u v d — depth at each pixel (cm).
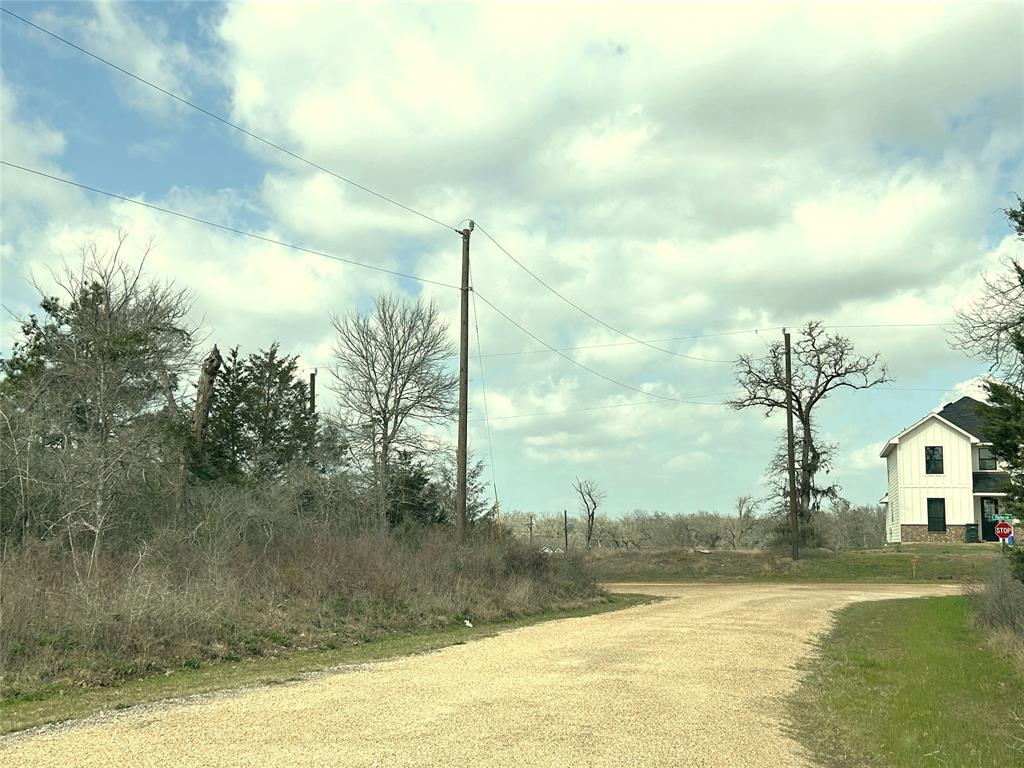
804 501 5950
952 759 890
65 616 1432
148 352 2844
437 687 1208
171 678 1364
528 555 3048
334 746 841
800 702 1185
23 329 2942
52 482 2355
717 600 3225
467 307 2944
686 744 891
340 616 2020
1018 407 1756
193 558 2075
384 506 4159
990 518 6191
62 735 899
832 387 5956
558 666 1425
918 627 2328
